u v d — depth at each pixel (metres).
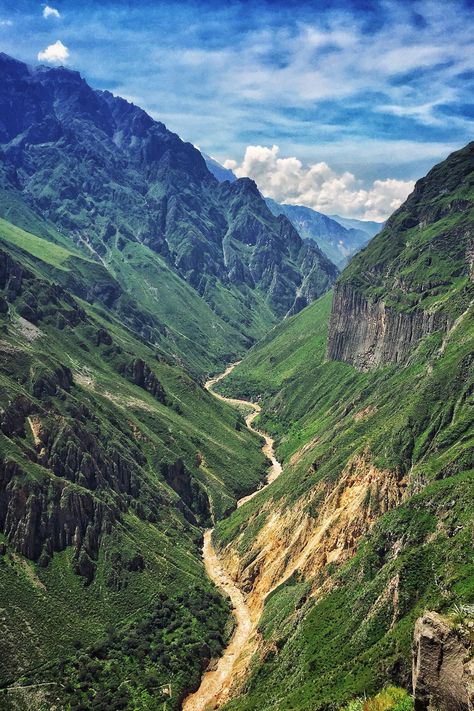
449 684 45.62
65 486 163.88
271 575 165.50
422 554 106.19
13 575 143.38
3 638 129.88
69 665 131.75
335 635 112.38
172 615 153.62
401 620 97.62
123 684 131.00
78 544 158.00
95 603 149.50
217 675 137.62
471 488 114.81
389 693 62.38
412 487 142.75
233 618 158.75
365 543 134.25
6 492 153.75
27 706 120.56
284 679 113.12
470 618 47.66
